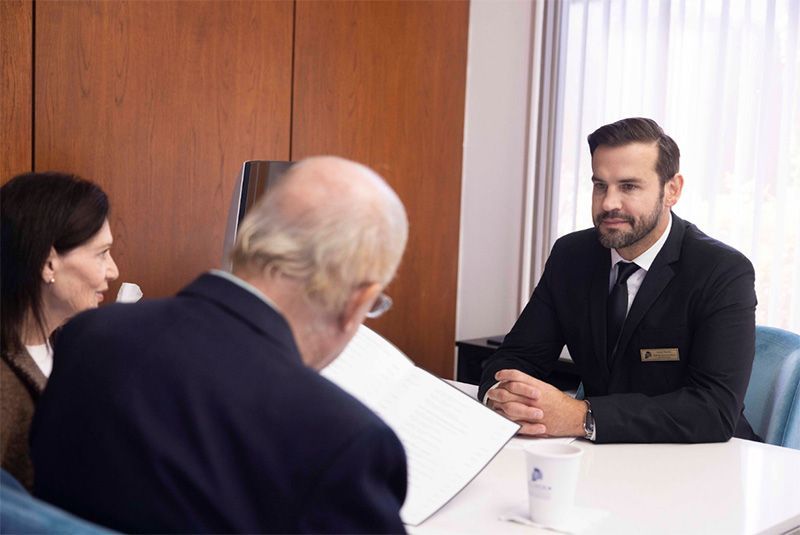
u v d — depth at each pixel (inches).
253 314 35.9
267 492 32.8
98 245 57.1
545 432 68.6
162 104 112.1
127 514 33.1
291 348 36.1
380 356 62.3
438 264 151.9
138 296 79.6
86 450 34.0
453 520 50.5
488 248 156.5
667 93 133.8
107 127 107.2
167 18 111.6
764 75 124.0
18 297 52.2
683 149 132.6
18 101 99.1
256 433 33.1
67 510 35.0
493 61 153.2
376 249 36.2
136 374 34.2
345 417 33.4
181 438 33.1
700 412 69.7
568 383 135.1
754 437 80.5
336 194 36.0
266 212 36.6
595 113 142.1
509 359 88.6
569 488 49.4
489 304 157.1
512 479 58.2
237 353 34.7
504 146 152.8
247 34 120.2
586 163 143.7
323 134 131.0
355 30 134.1
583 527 49.5
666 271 81.0
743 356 75.0
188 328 35.4
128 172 109.6
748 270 78.7
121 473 33.1
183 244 116.0
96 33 105.2
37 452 36.4
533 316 90.0
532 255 150.3
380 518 33.2
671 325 79.8
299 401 33.7
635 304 81.4
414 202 146.4
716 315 76.7
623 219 79.7
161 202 113.2
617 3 139.1
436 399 60.5
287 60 125.3
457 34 151.6
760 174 124.9
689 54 132.1
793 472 61.6
